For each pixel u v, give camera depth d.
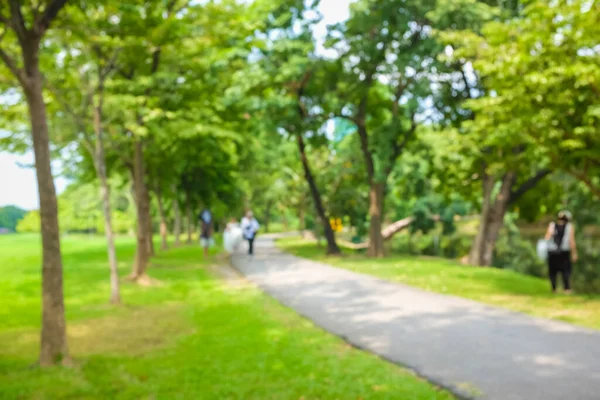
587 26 9.52
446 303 10.12
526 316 8.71
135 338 8.13
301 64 19.30
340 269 17.05
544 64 10.43
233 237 25.78
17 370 6.49
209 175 30.31
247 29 12.68
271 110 20.56
